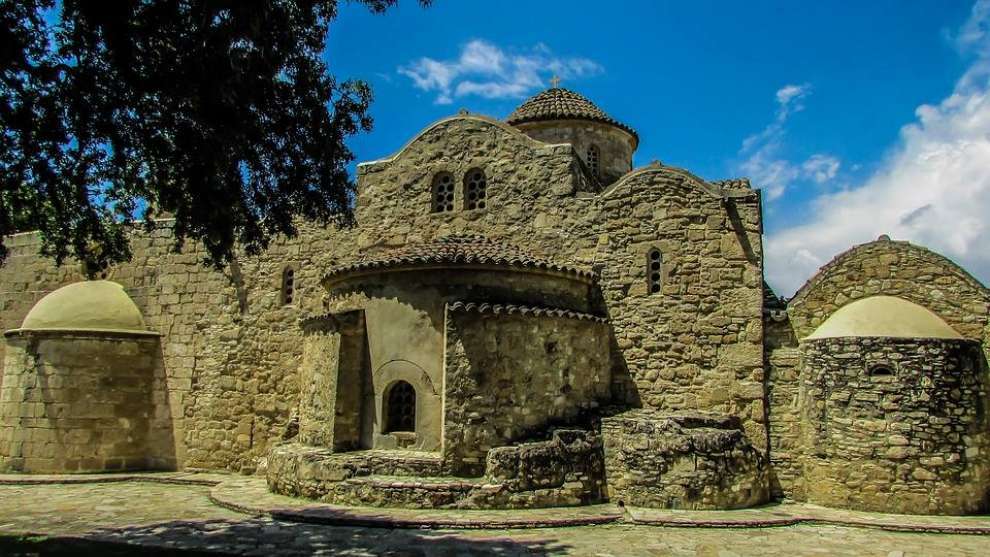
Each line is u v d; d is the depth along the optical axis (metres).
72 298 20.52
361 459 13.66
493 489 12.77
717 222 16.12
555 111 22.38
